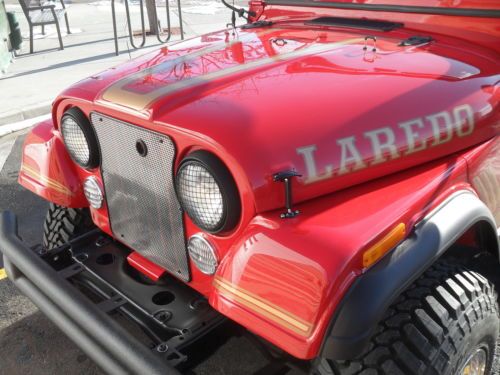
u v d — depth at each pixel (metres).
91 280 2.28
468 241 2.07
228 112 1.74
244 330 2.02
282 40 2.45
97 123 2.07
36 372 2.54
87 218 2.65
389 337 1.64
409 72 2.08
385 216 1.62
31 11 8.93
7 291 3.10
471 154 2.04
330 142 1.74
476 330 1.75
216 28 9.73
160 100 1.83
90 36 9.49
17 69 7.66
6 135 5.65
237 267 1.61
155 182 1.91
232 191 1.65
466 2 2.35
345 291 1.46
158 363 1.69
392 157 1.85
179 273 2.00
